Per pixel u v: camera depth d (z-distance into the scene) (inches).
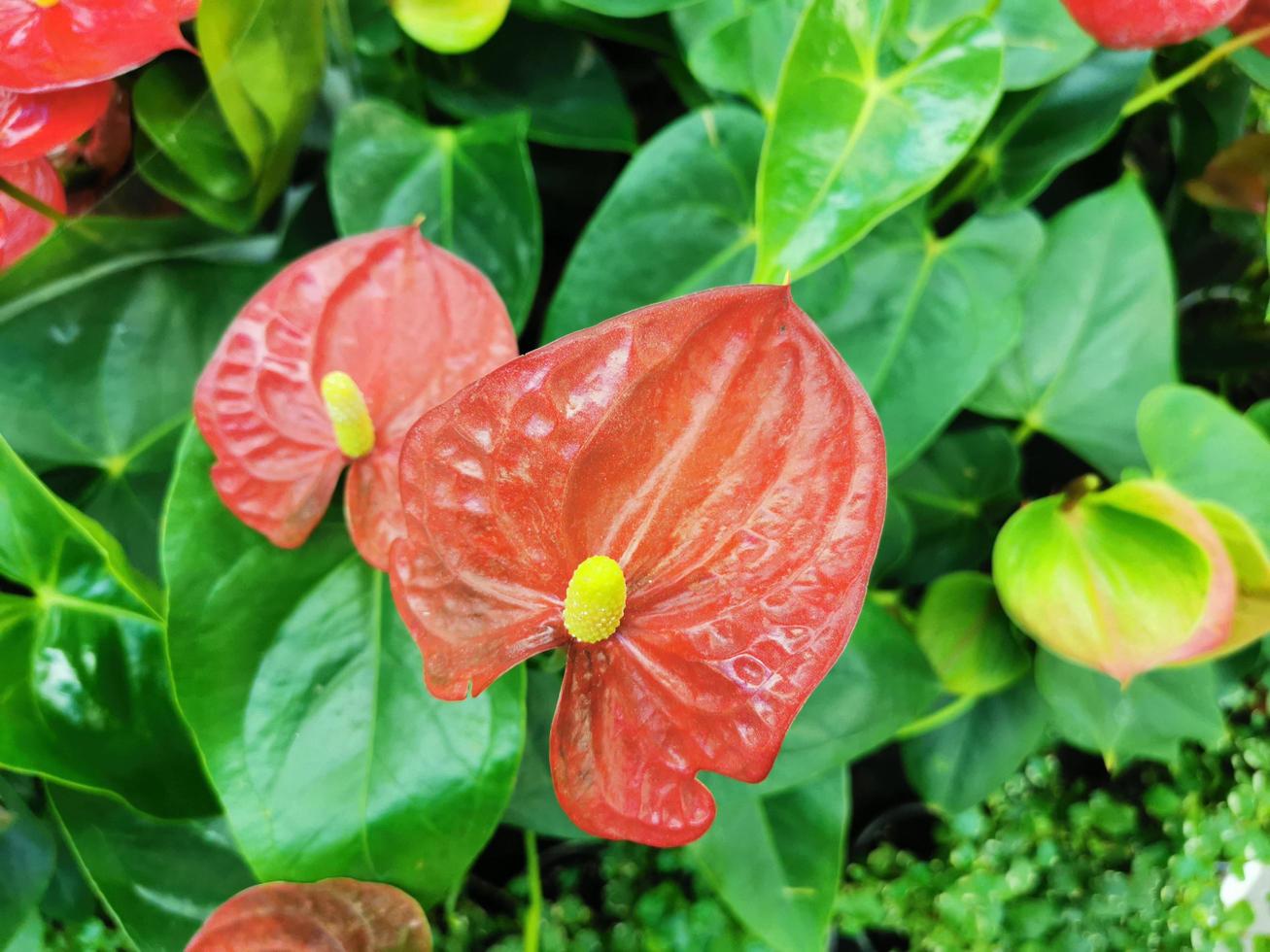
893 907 20.2
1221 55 12.9
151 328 11.6
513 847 19.4
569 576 7.6
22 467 10.5
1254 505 13.0
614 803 7.6
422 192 12.1
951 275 13.2
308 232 13.1
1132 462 14.5
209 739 10.4
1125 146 15.8
